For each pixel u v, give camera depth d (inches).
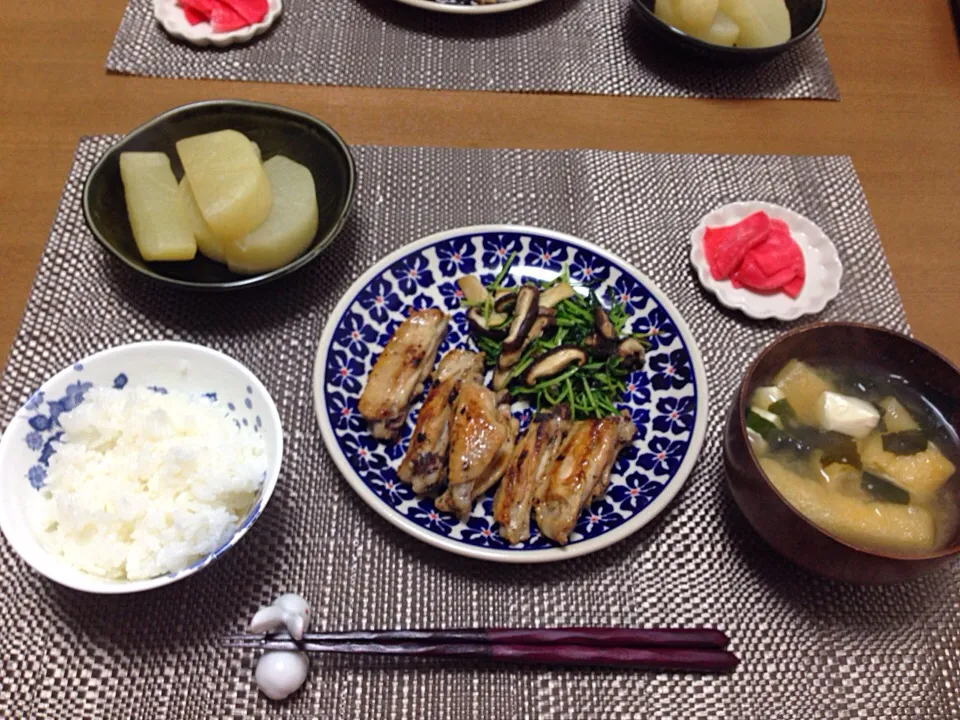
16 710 13.6
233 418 15.6
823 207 21.6
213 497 14.0
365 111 22.2
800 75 24.4
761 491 13.9
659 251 20.3
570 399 17.0
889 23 26.3
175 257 17.3
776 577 15.7
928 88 24.7
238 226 17.2
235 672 14.1
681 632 14.4
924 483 14.6
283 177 18.7
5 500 13.4
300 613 13.8
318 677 14.1
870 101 24.2
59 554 13.5
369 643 13.9
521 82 23.3
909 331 19.5
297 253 18.2
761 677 14.6
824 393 15.6
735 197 21.5
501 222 20.5
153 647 14.2
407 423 16.8
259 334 18.1
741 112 23.4
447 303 18.7
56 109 21.6
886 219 21.6
